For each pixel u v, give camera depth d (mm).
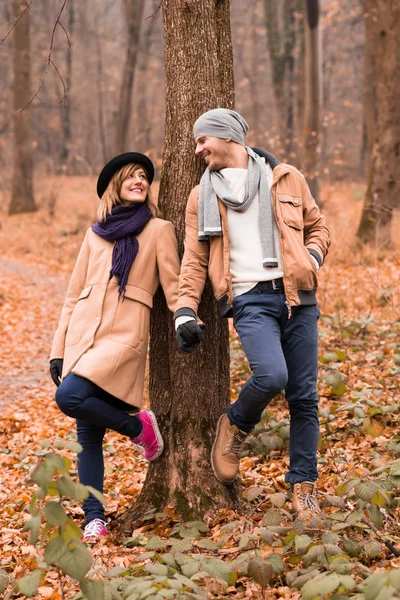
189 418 3797
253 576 2658
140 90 31438
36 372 9570
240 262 3363
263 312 3330
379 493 3008
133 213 3707
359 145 38969
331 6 21797
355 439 4758
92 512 3654
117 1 55062
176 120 3816
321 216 3541
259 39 38875
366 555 3006
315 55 17703
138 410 3729
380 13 17141
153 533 3586
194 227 3504
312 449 3449
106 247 3752
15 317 13383
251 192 3365
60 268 18938
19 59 26906
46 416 7262
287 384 3467
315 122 17891
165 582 2525
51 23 38625
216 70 3818
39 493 2355
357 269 11992
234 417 3451
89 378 3500
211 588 2797
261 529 2943
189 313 3385
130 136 37812
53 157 47031
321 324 8844
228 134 3441
